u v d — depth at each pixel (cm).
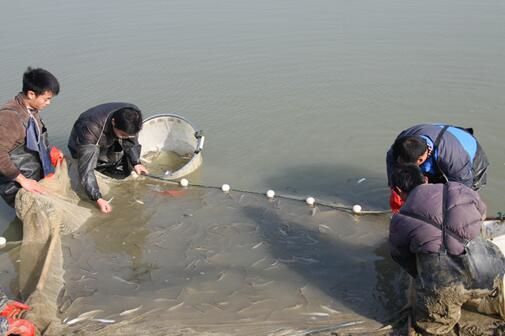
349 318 432
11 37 1148
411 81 885
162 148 725
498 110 783
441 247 385
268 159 706
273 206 597
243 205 602
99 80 936
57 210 559
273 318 434
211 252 525
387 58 976
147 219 587
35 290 457
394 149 456
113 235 561
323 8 1292
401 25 1135
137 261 518
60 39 1131
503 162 659
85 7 1389
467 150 467
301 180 659
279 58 1002
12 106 548
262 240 539
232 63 993
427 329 403
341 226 555
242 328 423
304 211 585
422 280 393
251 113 816
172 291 471
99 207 612
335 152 712
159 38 1128
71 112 837
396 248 411
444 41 1033
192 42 1097
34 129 561
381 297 454
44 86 537
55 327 424
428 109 796
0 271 512
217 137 759
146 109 829
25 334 396
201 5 1367
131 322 431
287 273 489
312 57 998
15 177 549
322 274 486
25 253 534
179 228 568
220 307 448
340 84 891
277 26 1172
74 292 475
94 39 1130
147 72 962
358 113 801
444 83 874
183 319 435
